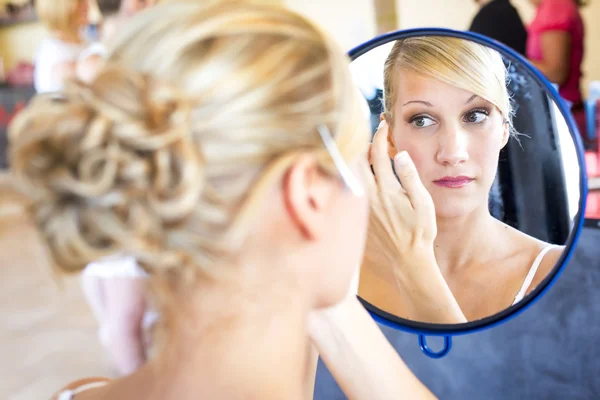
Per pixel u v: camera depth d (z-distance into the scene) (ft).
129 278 2.85
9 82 11.19
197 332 1.12
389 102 1.67
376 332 1.48
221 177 0.96
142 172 0.92
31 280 6.21
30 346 4.91
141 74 0.96
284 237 1.05
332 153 1.02
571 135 1.59
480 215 1.67
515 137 1.65
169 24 0.99
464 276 1.71
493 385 3.11
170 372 1.19
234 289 1.06
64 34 3.60
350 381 1.44
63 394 1.53
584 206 1.63
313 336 1.46
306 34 1.03
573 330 3.24
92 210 0.96
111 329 3.14
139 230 0.94
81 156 0.94
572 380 3.01
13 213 6.77
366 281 1.73
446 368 3.21
